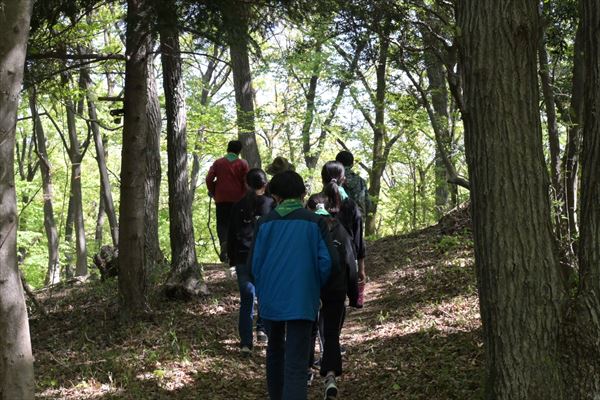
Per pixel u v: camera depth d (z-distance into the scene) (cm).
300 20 773
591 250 385
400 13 789
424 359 597
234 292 960
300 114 2275
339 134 2286
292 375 457
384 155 2066
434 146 1683
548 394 382
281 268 465
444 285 855
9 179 364
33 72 783
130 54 747
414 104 1332
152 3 677
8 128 363
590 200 389
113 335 743
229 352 695
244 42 721
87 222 3366
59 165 2839
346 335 765
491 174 393
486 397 407
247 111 1770
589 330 377
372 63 934
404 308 812
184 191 946
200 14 685
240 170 1023
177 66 983
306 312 460
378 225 2612
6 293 361
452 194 1388
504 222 391
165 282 921
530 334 387
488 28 393
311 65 1825
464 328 661
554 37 723
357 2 776
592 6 391
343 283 530
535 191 391
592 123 390
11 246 365
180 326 775
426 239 1229
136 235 777
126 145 765
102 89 1920
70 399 552
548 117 658
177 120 971
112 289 1001
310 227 473
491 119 392
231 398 568
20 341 366
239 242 679
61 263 2606
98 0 751
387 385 564
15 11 360
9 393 360
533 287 388
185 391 577
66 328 807
